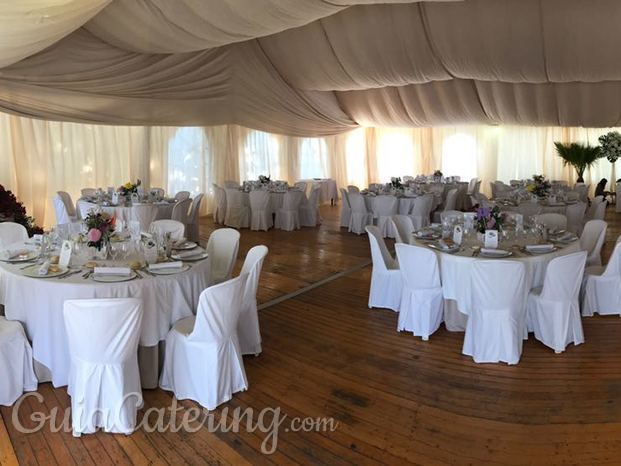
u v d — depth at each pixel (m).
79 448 2.75
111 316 2.72
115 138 9.13
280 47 9.52
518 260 3.96
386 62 8.38
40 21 3.49
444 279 4.17
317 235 8.91
